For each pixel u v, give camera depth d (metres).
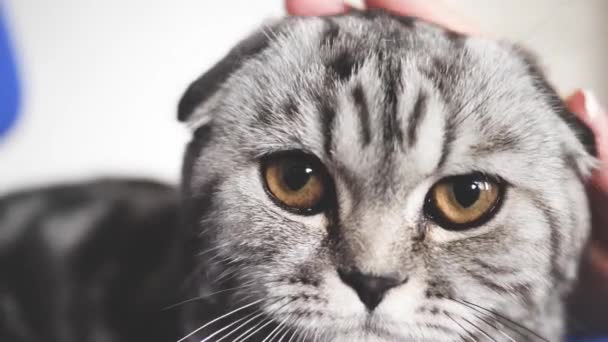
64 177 0.38
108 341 0.30
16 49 0.36
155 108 0.39
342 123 0.20
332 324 0.20
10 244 0.32
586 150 0.22
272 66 0.22
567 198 0.21
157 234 0.31
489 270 0.20
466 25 0.24
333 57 0.21
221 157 0.22
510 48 0.22
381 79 0.21
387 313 0.20
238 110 0.22
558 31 0.25
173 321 0.26
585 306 0.25
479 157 0.20
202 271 0.22
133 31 0.38
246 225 0.21
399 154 0.20
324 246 0.21
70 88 0.39
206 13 0.37
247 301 0.21
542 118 0.21
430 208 0.20
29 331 0.32
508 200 0.20
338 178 0.20
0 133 0.37
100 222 0.33
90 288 0.31
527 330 0.21
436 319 0.20
